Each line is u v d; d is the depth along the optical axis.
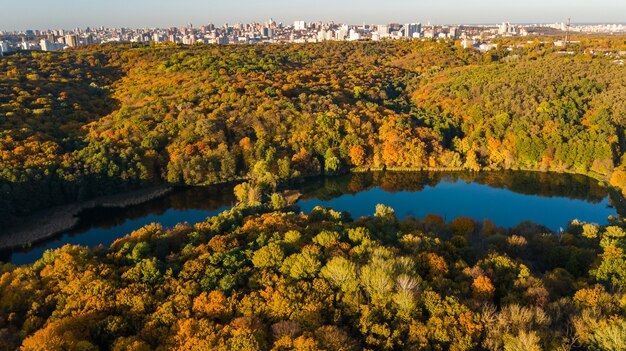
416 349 40.44
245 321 43.06
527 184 133.62
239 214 78.38
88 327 44.28
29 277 55.09
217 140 134.12
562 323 44.16
